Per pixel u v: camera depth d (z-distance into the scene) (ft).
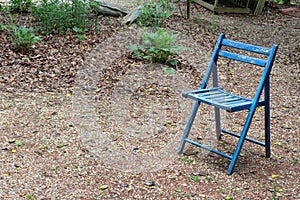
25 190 9.16
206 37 22.61
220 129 12.03
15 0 23.72
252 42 22.99
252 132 12.82
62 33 20.61
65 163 10.36
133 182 9.72
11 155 10.50
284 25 27.61
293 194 9.47
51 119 12.73
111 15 25.17
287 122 13.67
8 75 15.72
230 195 9.34
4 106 13.28
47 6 21.66
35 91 14.74
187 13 26.50
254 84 17.30
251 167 10.65
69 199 8.95
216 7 29.58
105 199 9.01
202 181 9.87
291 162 11.00
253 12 30.91
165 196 9.20
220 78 17.60
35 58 17.47
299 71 19.06
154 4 25.04
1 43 18.47
